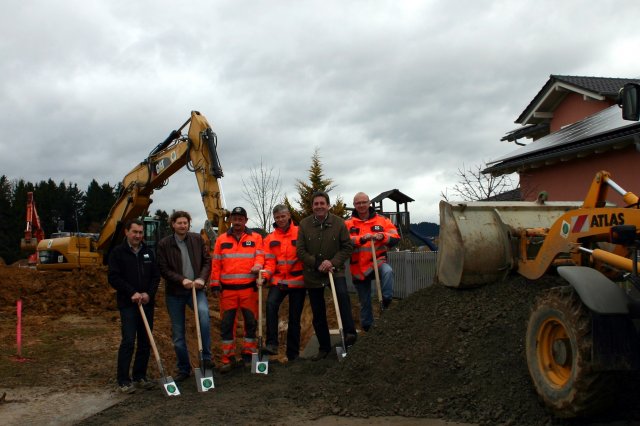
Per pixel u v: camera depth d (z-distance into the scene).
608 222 5.09
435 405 5.44
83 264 18.42
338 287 7.62
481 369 5.58
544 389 4.86
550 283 6.18
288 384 6.63
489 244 6.72
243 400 6.20
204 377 6.85
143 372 7.38
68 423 5.88
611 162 11.98
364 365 6.29
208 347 7.11
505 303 6.20
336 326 14.33
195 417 5.73
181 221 7.29
